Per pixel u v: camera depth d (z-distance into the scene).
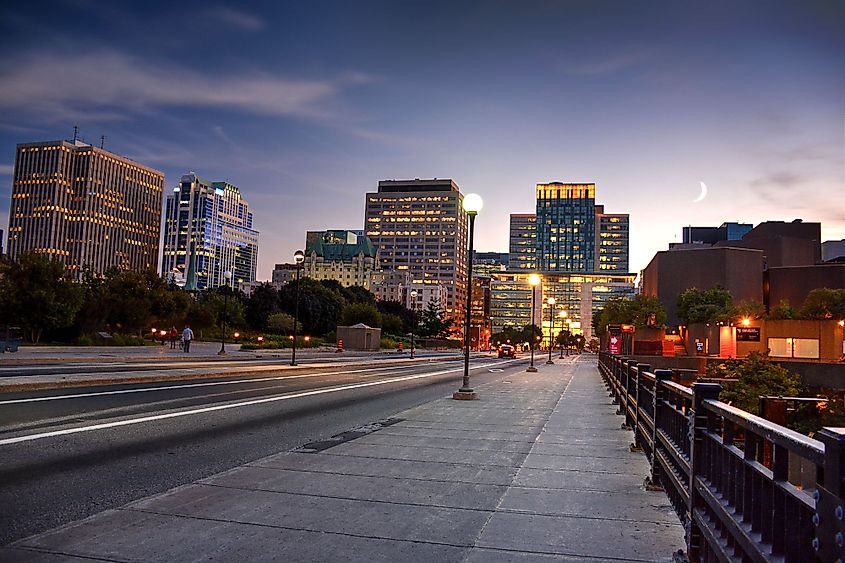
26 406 13.29
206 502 6.43
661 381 6.86
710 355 86.81
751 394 32.81
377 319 112.12
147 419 12.50
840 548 2.06
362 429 12.27
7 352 35.66
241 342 77.62
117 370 25.03
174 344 57.66
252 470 8.08
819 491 2.24
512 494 7.00
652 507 6.47
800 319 83.75
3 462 8.13
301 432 11.88
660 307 103.81
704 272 111.25
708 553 4.14
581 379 33.56
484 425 12.95
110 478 7.62
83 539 5.19
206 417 13.38
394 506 6.43
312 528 5.61
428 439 10.97
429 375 35.12
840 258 131.50
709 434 4.23
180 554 4.87
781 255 123.50
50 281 47.91
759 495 3.15
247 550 4.99
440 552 5.03
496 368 50.72
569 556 4.98
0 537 5.29
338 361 47.75
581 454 9.56
